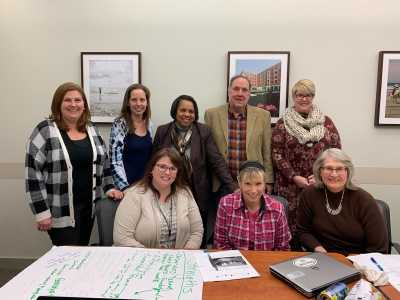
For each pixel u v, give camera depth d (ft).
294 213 7.77
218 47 8.73
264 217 5.63
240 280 3.89
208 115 8.25
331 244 5.83
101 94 8.94
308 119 7.73
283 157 7.95
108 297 3.46
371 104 8.66
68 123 6.73
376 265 4.30
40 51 8.98
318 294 3.54
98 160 6.96
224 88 8.82
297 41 8.59
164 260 4.38
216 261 4.35
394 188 8.89
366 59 8.54
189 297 3.50
